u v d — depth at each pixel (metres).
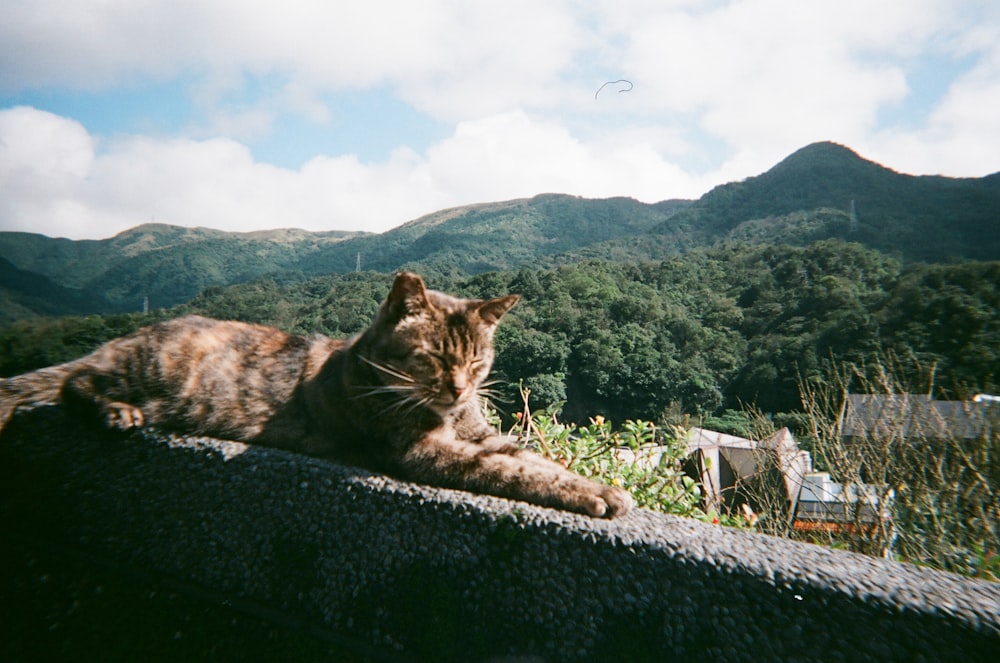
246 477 1.70
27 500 1.99
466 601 1.39
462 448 2.12
